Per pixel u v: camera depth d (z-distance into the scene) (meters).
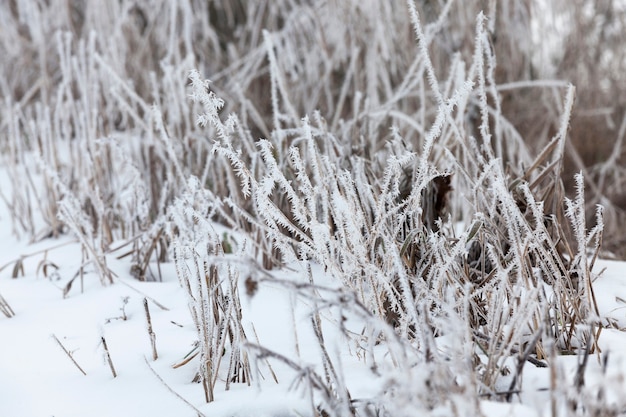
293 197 2.38
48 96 4.27
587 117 4.75
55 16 4.61
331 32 4.27
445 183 2.72
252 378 2.37
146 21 4.80
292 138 3.20
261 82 4.54
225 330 2.35
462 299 2.36
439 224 2.51
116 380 2.39
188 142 3.13
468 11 4.21
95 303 2.68
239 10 4.84
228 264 2.34
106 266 2.78
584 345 2.38
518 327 2.29
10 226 3.26
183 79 3.38
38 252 2.89
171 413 2.29
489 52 2.92
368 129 3.12
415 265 2.51
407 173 2.72
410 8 2.66
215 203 2.62
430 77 2.66
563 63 5.02
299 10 4.43
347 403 2.18
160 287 2.73
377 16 3.92
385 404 2.18
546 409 2.18
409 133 3.41
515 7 4.56
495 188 2.46
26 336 2.56
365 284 2.55
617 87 5.14
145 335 2.53
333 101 4.40
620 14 5.27
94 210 3.12
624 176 4.30
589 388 2.15
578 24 4.95
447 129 2.92
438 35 4.29
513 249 2.42
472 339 2.34
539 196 2.69
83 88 3.25
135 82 4.27
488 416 2.15
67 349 2.50
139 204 2.99
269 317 2.55
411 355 2.31
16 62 4.69
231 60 4.57
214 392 2.34
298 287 2.17
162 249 2.93
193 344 2.44
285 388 2.31
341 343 2.44
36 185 3.54
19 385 2.41
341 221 2.41
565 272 2.44
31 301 2.72
